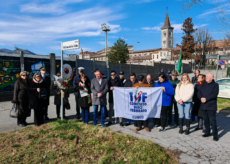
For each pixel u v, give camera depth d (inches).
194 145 163.5
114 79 231.0
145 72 939.3
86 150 142.4
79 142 154.3
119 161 128.4
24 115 199.8
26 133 171.2
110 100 219.3
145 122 201.0
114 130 199.5
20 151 135.9
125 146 151.3
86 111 214.8
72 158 130.4
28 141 153.0
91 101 215.0
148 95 197.6
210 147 159.6
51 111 286.8
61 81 208.2
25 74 201.3
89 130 181.3
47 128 183.9
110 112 220.1
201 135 189.2
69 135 164.2
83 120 217.8
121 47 1748.3
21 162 122.2
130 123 227.5
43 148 142.8
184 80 191.2
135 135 185.5
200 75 201.3
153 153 141.6
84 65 560.1
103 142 157.0
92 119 243.1
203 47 1927.9
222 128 212.1
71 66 518.6
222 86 399.2
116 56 1747.0
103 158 131.0
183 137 182.7
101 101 202.8
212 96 171.9
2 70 373.7
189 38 2030.0
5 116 252.1
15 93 197.2
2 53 371.6
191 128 213.3
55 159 128.5
